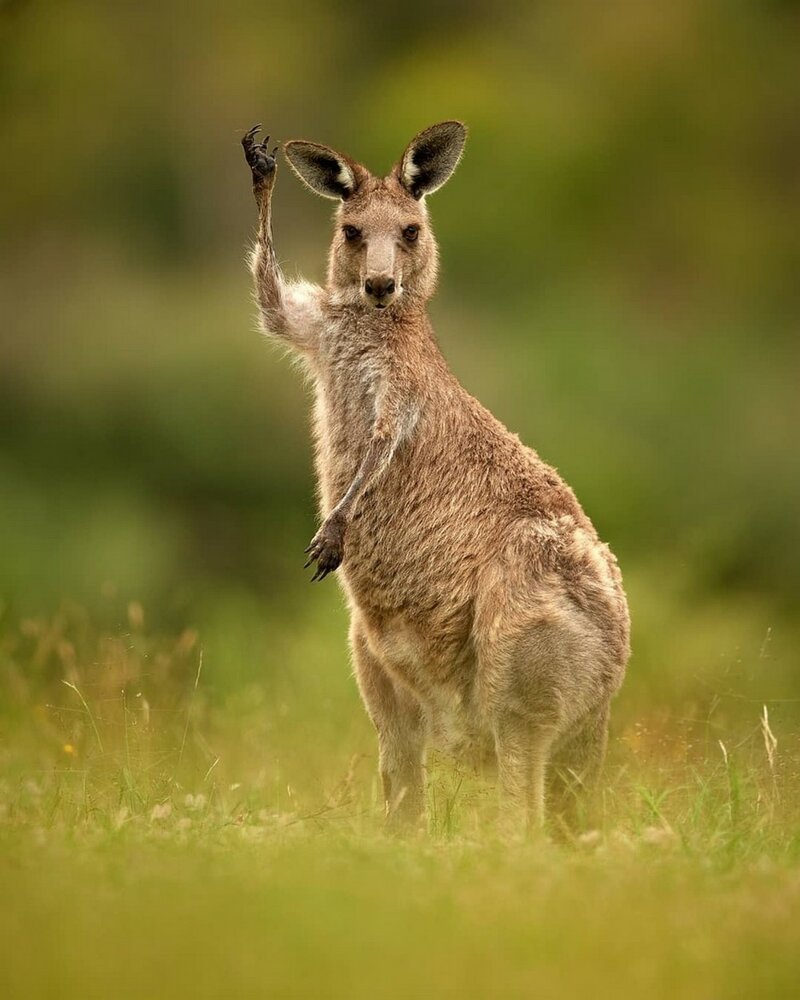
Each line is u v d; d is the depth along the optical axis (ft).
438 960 40.68
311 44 250.78
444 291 222.89
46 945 40.83
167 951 40.45
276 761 74.28
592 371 202.69
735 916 45.39
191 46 242.37
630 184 247.50
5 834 52.85
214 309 206.59
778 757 66.95
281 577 167.94
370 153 233.96
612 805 63.93
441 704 65.36
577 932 43.16
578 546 64.85
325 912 43.68
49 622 116.67
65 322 207.92
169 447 193.06
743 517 168.14
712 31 258.78
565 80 252.83
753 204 251.60
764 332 236.02
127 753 66.08
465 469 66.59
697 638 103.24
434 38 260.83
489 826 60.64
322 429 69.72
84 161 238.27
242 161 236.84
